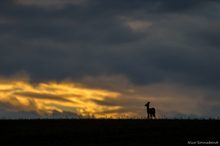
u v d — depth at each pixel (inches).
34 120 5241.1
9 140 4306.1
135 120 5241.1
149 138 4377.5
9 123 5059.1
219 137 4451.3
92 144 4124.0
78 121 5191.9
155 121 5177.2
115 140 4286.4
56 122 5137.8
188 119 5275.6
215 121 5177.2
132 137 4404.5
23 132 4611.2
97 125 4958.2
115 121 5187.0
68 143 4173.2
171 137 4419.3
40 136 4441.4
